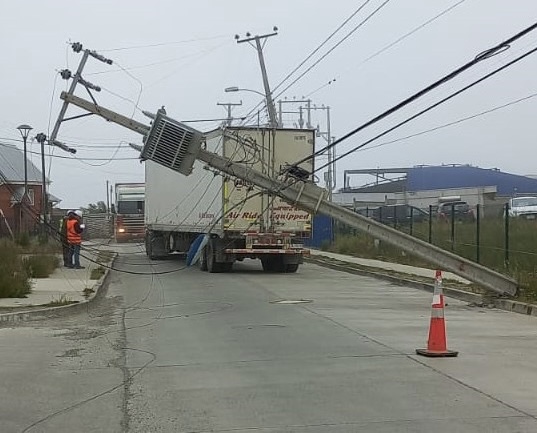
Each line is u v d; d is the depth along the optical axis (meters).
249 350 10.97
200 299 18.14
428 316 14.80
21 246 31.97
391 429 6.77
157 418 7.27
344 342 11.61
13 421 7.19
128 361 10.25
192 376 9.20
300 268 29.56
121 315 15.48
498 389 8.34
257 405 7.73
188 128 19.80
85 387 8.66
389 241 18.22
